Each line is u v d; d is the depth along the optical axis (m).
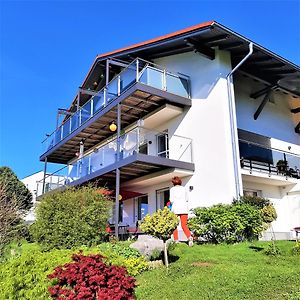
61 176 18.98
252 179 14.38
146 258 8.42
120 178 15.52
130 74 14.38
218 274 6.80
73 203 10.19
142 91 13.47
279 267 7.21
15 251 9.26
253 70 14.73
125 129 17.39
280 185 16.14
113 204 12.26
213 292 5.74
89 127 17.66
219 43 13.35
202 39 13.17
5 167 24.28
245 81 16.41
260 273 6.70
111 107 15.09
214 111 13.38
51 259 5.70
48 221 9.90
